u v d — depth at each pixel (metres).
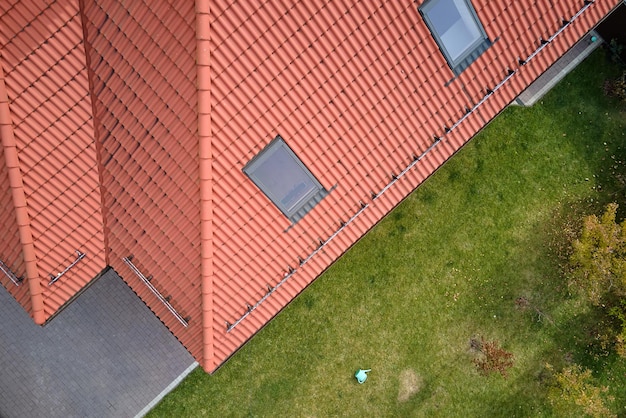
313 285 15.99
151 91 9.77
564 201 16.73
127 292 15.46
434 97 11.20
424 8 10.26
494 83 11.60
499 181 16.62
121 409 15.22
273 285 11.50
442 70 11.00
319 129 10.43
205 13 8.68
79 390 15.12
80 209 10.90
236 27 9.09
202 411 15.48
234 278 11.01
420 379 16.11
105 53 9.88
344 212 11.48
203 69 8.98
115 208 11.03
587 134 16.84
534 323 16.52
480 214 16.55
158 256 11.14
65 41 9.80
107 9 9.55
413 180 11.84
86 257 11.35
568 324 16.58
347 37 9.95
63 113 10.15
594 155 16.86
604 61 16.80
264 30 9.30
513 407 16.30
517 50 11.48
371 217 11.82
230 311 11.29
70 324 15.22
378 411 15.95
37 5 9.52
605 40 16.59
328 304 16.02
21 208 10.26
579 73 16.77
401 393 16.03
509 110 16.70
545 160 16.73
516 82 11.82
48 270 11.05
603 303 16.56
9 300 15.13
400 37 10.38
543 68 11.98
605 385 16.47
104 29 9.71
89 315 15.30
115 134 10.39
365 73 10.37
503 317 16.44
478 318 16.39
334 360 15.91
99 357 15.25
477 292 16.44
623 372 16.56
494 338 16.38
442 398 16.12
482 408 16.20
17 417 14.93
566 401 15.73
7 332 15.02
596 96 16.83
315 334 15.91
